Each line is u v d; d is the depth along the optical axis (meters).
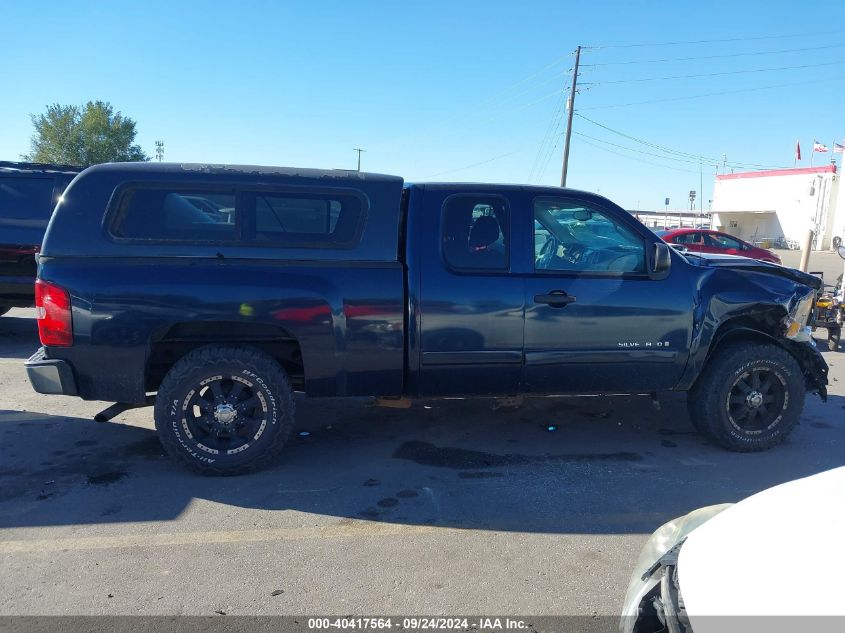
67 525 3.68
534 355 4.58
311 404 6.07
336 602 2.99
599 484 4.37
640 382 4.82
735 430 4.97
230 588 3.09
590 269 4.73
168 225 4.24
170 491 4.15
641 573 2.30
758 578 1.76
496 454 4.89
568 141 34.44
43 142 47.88
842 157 43.72
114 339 4.11
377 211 4.41
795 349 5.18
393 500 4.08
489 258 4.55
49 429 5.26
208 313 4.15
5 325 10.08
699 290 4.79
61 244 4.13
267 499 4.07
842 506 1.97
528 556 3.43
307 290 4.25
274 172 4.36
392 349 4.41
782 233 50.56
